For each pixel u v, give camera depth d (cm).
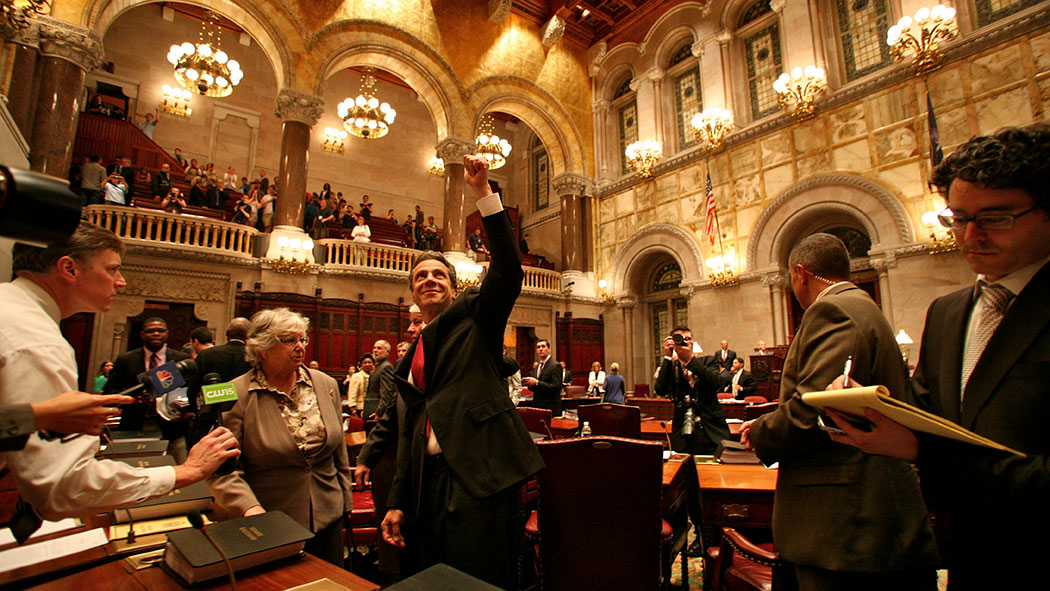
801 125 1158
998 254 123
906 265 959
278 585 124
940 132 955
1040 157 112
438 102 1437
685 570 316
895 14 1056
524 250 1816
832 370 160
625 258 1553
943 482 105
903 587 151
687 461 308
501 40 1561
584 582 230
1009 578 103
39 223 77
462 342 182
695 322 1320
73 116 888
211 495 183
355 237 1327
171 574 130
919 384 154
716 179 1315
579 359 1545
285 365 226
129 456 264
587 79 1739
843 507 156
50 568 130
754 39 1328
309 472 223
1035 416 111
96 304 148
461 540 157
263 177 1536
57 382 122
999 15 926
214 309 1064
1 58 773
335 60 1270
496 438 169
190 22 1628
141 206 1138
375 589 122
